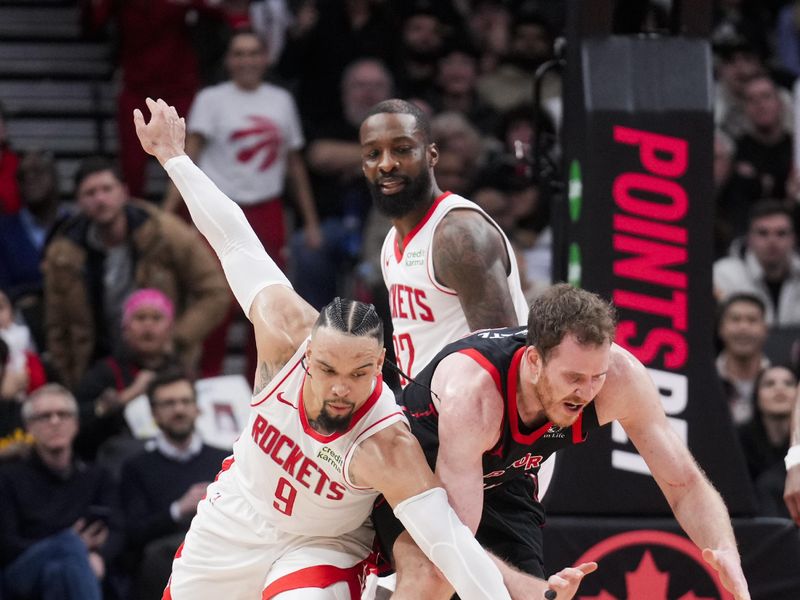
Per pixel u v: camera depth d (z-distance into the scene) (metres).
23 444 16.86
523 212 21.80
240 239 10.70
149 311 18.23
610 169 12.92
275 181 22.12
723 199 23.55
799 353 19.05
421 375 10.23
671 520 12.94
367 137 11.84
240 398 18.28
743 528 12.99
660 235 12.97
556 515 12.94
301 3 27.30
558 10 28.00
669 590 12.87
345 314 9.26
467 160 21.89
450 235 11.66
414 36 25.50
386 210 11.88
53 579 15.89
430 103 25.20
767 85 24.11
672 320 12.97
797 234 22.86
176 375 17.06
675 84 13.03
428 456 9.99
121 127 23.73
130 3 23.30
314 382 9.41
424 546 9.48
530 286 19.64
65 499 16.59
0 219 21.39
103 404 17.88
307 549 10.27
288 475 10.00
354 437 9.63
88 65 27.34
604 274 12.92
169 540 16.38
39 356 19.61
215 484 10.85
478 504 9.59
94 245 19.16
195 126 21.78
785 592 12.98
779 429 16.97
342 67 25.02
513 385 9.73
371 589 10.49
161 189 25.55
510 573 9.70
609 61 13.06
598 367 9.23
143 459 17.00
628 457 12.91
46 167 21.69
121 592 16.67
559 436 10.06
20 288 20.91
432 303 11.85
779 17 28.64
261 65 21.97
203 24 24.16
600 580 12.84
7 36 27.45
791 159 24.14
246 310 10.45
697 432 12.97
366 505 10.16
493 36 27.34
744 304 18.55
